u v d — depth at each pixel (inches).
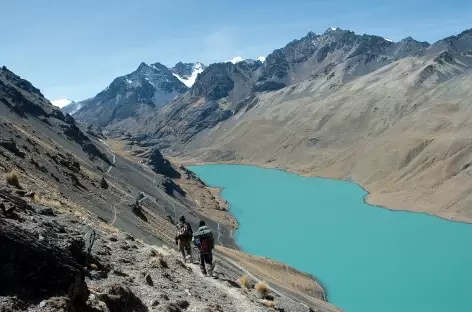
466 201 5078.7
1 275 351.6
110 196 2507.4
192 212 4781.0
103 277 544.7
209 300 676.1
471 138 6894.7
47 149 2709.2
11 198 588.7
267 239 4347.9
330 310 2132.1
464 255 3609.7
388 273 3262.8
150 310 530.0
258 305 759.1
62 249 439.2
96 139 7662.4
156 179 5580.7
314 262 3587.6
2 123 2474.2
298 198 6599.4
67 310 369.1
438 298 2787.9
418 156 7273.6
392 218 5059.1
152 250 788.6
